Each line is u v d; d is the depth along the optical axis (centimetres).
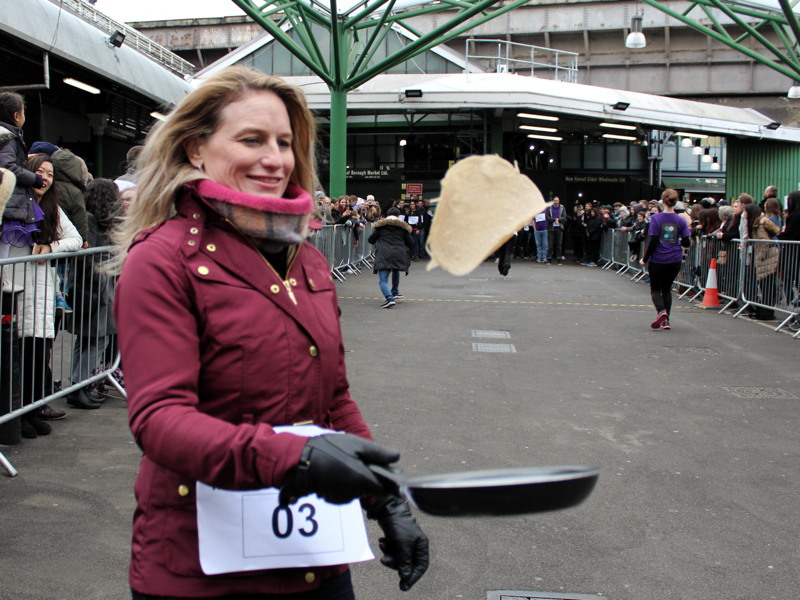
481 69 2916
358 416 177
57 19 1234
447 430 555
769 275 1105
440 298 1375
